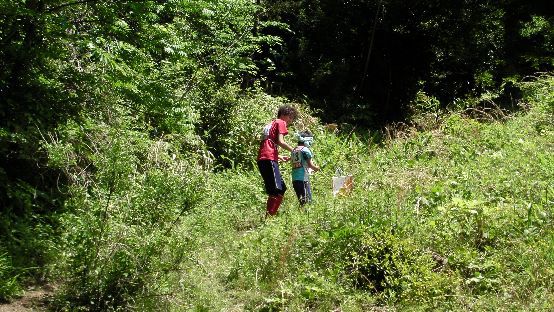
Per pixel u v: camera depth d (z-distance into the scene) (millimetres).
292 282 5648
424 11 18656
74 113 7457
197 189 5520
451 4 18500
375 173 9008
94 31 7031
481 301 5051
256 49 12914
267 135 8094
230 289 5883
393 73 19484
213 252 6402
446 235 6078
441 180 8000
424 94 18203
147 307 5051
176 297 5227
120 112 8227
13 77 6977
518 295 5094
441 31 19000
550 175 7523
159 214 5301
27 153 6766
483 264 5609
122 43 6973
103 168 5363
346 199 6941
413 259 5645
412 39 19125
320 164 10172
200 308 5273
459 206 6398
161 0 7359
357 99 19562
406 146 10383
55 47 7125
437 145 10070
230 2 10461
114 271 5062
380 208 6461
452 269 5680
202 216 6051
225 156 10977
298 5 19891
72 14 7281
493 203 6945
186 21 9906
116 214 5250
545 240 5867
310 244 6137
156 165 7402
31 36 6973
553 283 5180
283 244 6145
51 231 6234
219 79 11805
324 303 5348
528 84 13461
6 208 6336
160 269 5188
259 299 5527
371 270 5699
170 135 9086
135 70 7594
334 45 19906
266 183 7953
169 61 9766
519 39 19234
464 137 10445
